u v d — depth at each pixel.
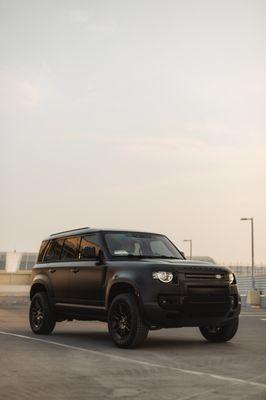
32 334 12.00
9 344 9.86
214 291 9.65
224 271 9.92
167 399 5.59
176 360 8.04
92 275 10.50
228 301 9.80
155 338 11.44
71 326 14.80
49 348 9.32
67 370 7.16
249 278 47.59
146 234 11.14
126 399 5.58
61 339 10.91
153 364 7.65
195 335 12.24
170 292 9.24
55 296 11.57
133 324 9.21
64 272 11.38
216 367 7.45
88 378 6.64
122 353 8.74
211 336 10.61
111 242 10.61
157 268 9.35
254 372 7.09
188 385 6.26
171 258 10.52
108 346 9.71
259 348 9.60
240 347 9.74
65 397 5.66
